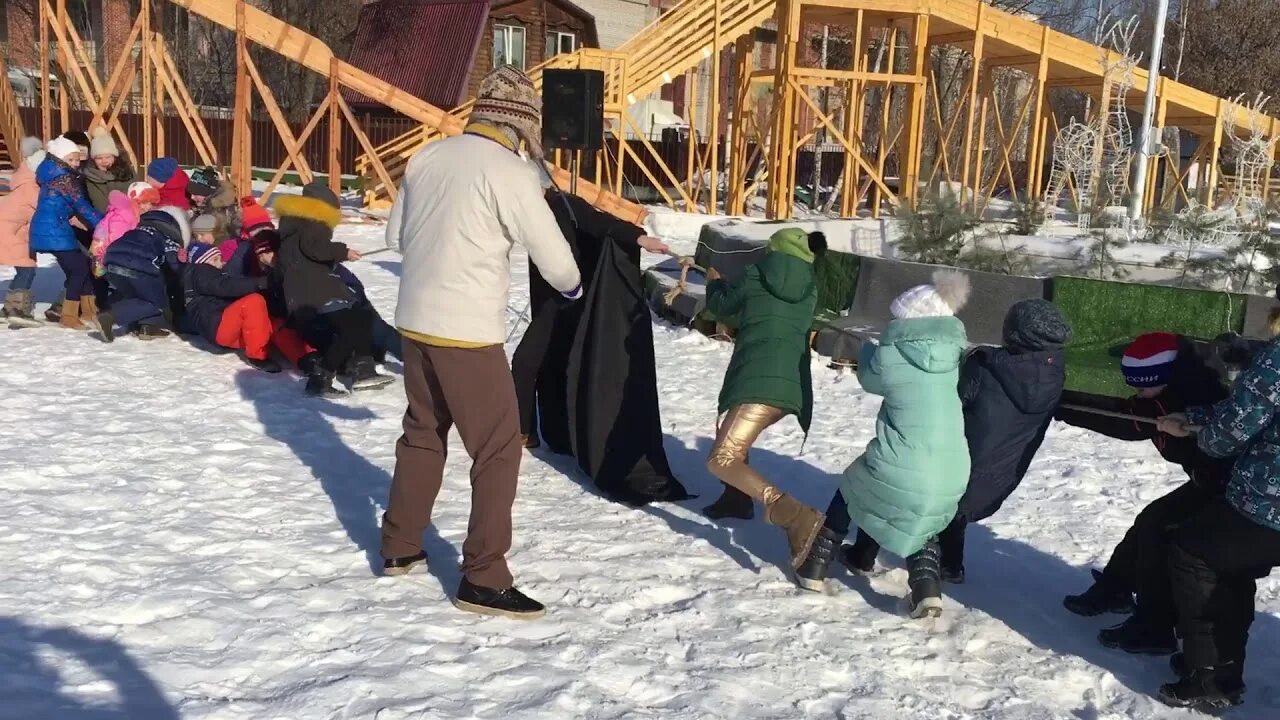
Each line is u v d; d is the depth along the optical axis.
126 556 4.44
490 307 4.06
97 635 3.73
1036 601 4.74
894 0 19.02
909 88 19.44
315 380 7.34
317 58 19.33
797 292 4.89
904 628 4.34
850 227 14.10
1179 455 4.02
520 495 5.66
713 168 20.41
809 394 4.97
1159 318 8.73
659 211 18.94
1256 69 37.31
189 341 8.76
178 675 3.48
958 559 4.80
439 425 4.36
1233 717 3.78
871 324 9.68
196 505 5.12
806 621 4.34
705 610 4.35
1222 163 28.06
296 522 4.99
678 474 6.25
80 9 36.59
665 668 3.83
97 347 8.39
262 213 8.23
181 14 38.16
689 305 10.41
